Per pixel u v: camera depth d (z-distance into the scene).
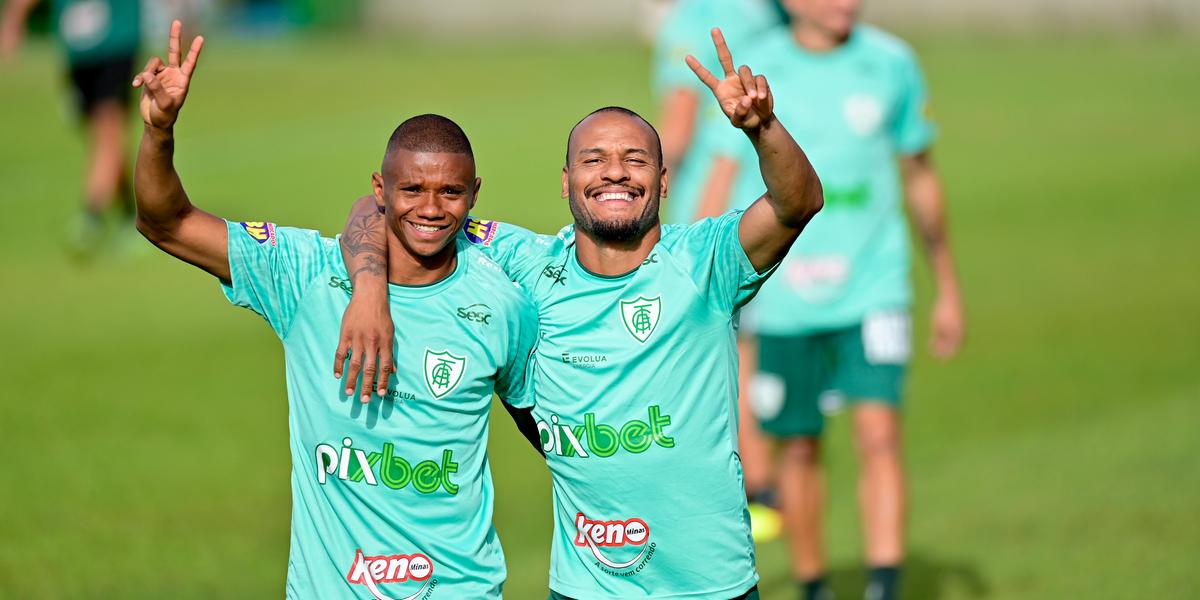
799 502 20.70
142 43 42.38
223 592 20.12
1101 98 76.88
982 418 28.44
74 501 23.70
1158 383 29.98
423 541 13.66
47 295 38.66
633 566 14.05
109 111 42.00
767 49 21.52
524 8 125.50
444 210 13.08
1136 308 36.53
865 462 20.52
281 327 13.78
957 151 61.75
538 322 14.06
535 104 77.31
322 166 60.19
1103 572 20.20
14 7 44.72
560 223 46.75
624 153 13.39
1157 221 47.25
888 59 21.34
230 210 49.34
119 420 28.09
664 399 13.72
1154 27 114.94
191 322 36.06
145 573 20.70
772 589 21.44
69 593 19.94
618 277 13.81
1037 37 111.94
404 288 13.61
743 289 13.66
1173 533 21.52
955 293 22.34
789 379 20.92
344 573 13.73
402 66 98.12
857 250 20.98
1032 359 32.47
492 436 28.77
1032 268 41.47
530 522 23.55
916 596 19.98
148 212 12.98
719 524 13.94
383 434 13.60
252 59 104.25
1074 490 23.84
